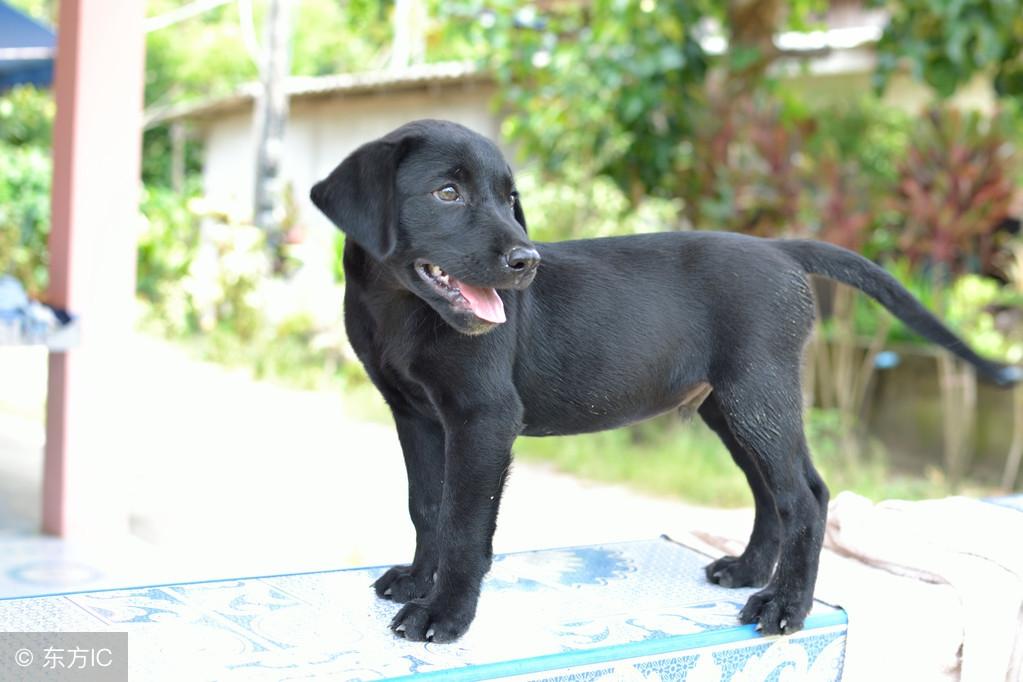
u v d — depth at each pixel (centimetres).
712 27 1190
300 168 1888
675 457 855
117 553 582
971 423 873
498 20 994
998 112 980
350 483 799
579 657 255
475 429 261
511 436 264
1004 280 985
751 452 289
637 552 360
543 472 855
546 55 1005
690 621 286
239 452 891
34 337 563
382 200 249
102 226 599
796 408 289
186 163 2845
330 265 1661
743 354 285
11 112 2430
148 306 1661
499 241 244
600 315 281
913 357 899
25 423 973
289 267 1692
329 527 665
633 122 975
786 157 929
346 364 1259
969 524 340
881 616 296
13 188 1828
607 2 931
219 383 1254
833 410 909
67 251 593
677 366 290
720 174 945
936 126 941
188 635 264
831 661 291
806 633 286
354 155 254
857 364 931
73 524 608
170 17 1991
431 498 292
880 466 852
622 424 294
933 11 794
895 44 857
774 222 937
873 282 306
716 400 306
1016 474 843
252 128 2073
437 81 1456
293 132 1905
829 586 316
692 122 970
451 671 242
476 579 264
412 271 255
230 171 2167
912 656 298
